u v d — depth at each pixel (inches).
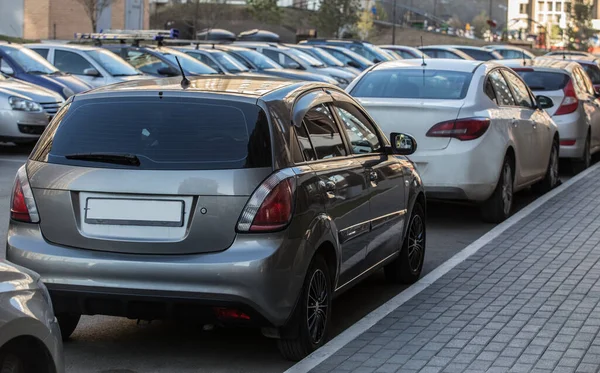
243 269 277.7
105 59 1063.6
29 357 218.1
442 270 432.8
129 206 287.1
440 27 6161.4
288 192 286.5
